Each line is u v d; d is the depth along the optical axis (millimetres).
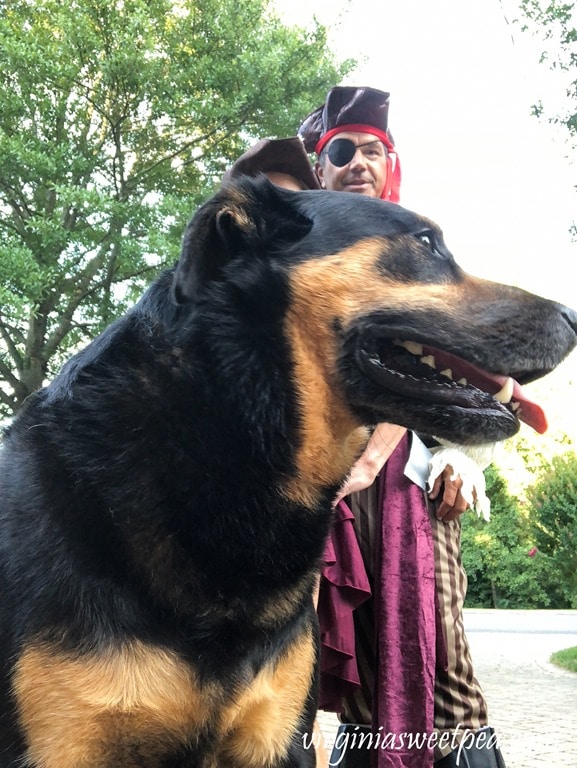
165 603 840
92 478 864
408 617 1188
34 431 934
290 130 5832
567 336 1027
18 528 871
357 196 1031
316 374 958
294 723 941
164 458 865
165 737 840
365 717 1322
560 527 5152
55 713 802
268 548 884
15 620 829
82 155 5586
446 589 1267
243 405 896
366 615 1301
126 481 859
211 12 5664
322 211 1000
